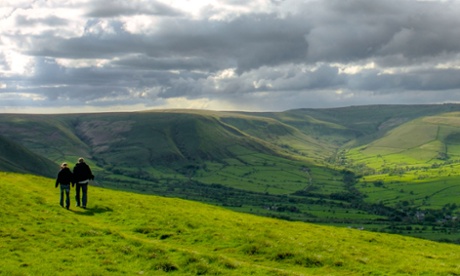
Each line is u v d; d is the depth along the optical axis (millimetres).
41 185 71812
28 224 41031
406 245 52500
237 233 45344
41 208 49469
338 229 60125
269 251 38531
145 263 32312
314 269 35656
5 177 72938
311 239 46875
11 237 36375
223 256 34594
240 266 33188
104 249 34938
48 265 29859
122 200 64188
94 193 69250
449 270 36688
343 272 35125
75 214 49812
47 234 38250
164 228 46219
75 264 30750
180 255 34312
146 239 42281
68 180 52719
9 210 45344
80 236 38719
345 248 43219
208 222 51062
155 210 56844
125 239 38500
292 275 31688
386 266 37469
